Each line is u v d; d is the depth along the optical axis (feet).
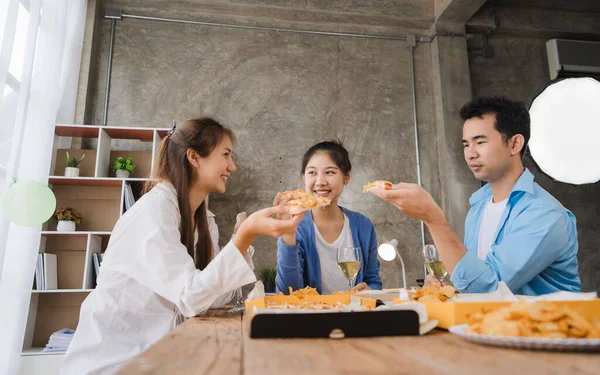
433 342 1.78
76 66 12.57
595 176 14.33
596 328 1.61
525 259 4.04
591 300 1.95
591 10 16.29
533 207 4.30
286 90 14.19
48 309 11.07
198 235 4.97
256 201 13.04
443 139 14.20
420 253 13.38
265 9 14.35
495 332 1.67
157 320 4.06
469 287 3.60
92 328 3.90
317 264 5.99
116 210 11.97
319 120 14.10
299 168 13.52
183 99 13.55
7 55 9.11
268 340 1.87
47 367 9.55
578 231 14.33
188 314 3.34
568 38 16.38
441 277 4.70
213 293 3.26
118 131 11.79
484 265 3.58
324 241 6.20
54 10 11.04
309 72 14.49
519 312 1.69
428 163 14.38
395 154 14.25
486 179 5.26
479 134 5.01
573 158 14.52
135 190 11.95
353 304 2.40
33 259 9.90
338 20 14.98
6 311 9.28
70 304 11.18
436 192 14.15
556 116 14.83
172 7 14.15
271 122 13.79
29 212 8.09
